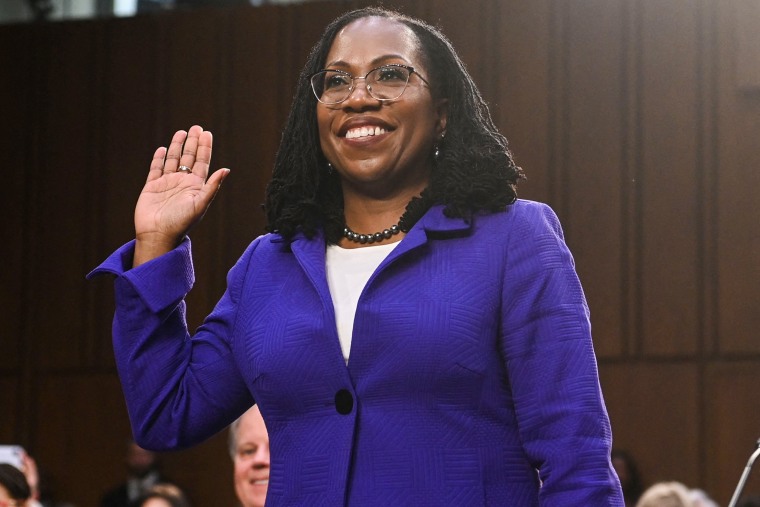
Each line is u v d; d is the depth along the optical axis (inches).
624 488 772.6
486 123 201.6
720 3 818.2
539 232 187.3
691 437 805.9
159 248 200.4
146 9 984.3
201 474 921.5
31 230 964.6
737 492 235.5
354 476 175.2
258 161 908.6
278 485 182.5
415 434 174.6
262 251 203.8
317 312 185.6
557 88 839.1
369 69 194.2
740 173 807.7
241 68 920.9
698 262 810.8
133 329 198.7
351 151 192.4
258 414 369.4
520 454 180.4
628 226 821.2
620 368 820.0
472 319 178.4
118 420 945.5
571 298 184.1
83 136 957.8
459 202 188.1
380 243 193.8
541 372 179.8
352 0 900.0
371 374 177.8
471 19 858.1
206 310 901.8
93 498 940.0
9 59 978.7
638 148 824.3
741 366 799.7
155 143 940.0
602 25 835.4
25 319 963.3
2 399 963.3
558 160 832.9
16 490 455.5
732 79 812.6
